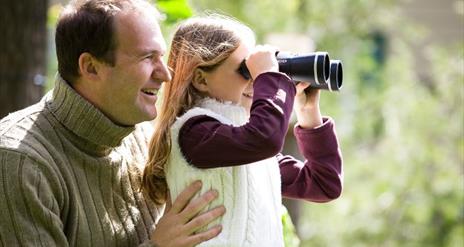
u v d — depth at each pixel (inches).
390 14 1387.8
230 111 305.1
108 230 299.4
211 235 293.7
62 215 289.1
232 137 288.4
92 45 287.9
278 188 313.6
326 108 1220.5
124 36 287.9
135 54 289.3
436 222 1112.8
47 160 285.0
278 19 1095.6
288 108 292.5
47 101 302.8
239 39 306.8
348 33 1330.0
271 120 287.0
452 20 1568.7
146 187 313.6
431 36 1546.5
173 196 303.7
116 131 296.5
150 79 294.4
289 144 586.6
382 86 1269.7
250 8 1083.3
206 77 306.8
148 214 316.8
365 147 1280.8
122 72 289.3
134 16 290.5
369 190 1126.4
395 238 1109.7
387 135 1216.2
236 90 307.6
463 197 1105.4
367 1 1333.7
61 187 286.5
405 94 1221.7
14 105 503.2
